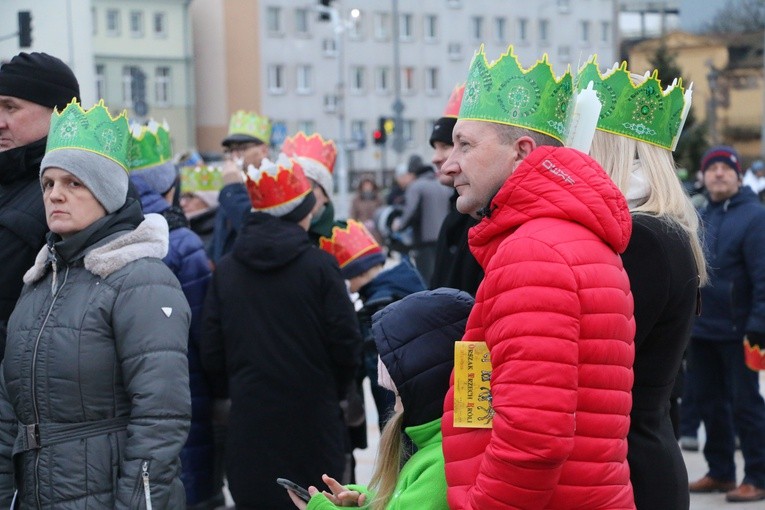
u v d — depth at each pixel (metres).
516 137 3.50
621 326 3.21
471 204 3.56
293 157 7.16
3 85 4.98
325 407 6.41
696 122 29.78
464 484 3.37
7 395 4.50
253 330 6.36
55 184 4.38
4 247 4.88
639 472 3.67
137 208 4.53
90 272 4.36
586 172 3.26
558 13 80.88
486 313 3.22
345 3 74.81
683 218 3.88
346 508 4.01
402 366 3.74
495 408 3.12
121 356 4.27
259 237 6.37
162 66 69.81
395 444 3.87
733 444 8.80
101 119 4.43
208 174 9.54
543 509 3.15
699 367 8.79
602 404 3.18
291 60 74.25
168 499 4.25
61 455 4.23
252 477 6.33
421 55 77.44
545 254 3.12
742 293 8.66
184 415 4.30
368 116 76.44
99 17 67.25
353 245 7.20
